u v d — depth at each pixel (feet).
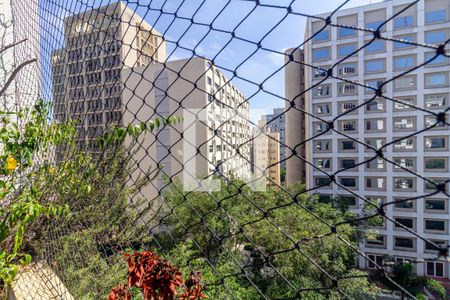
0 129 5.29
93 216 4.20
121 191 3.84
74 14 4.54
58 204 4.82
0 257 3.84
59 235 4.93
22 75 7.34
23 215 4.02
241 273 2.56
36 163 5.28
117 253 3.66
